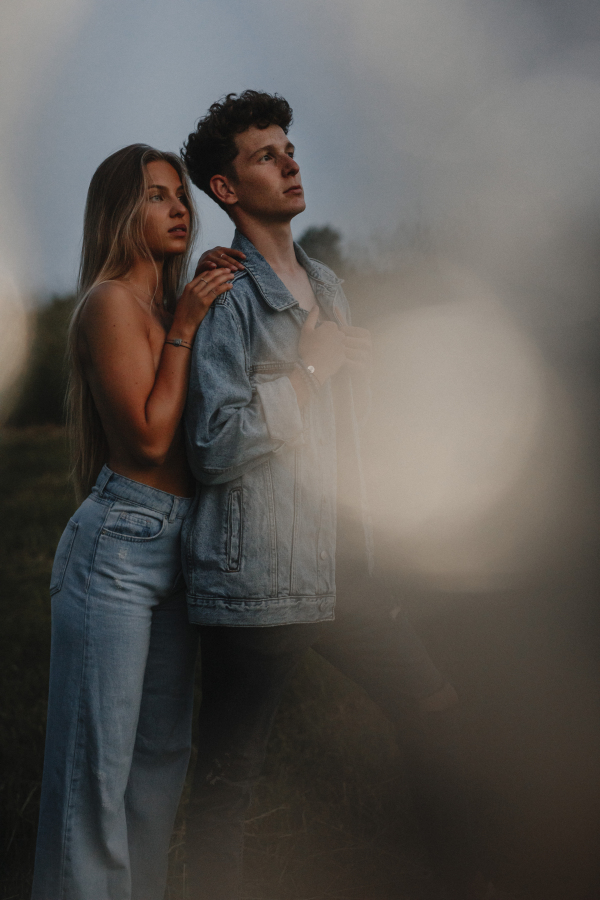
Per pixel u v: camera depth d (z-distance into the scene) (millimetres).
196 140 1914
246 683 1751
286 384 1725
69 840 1730
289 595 1714
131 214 1894
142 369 1756
